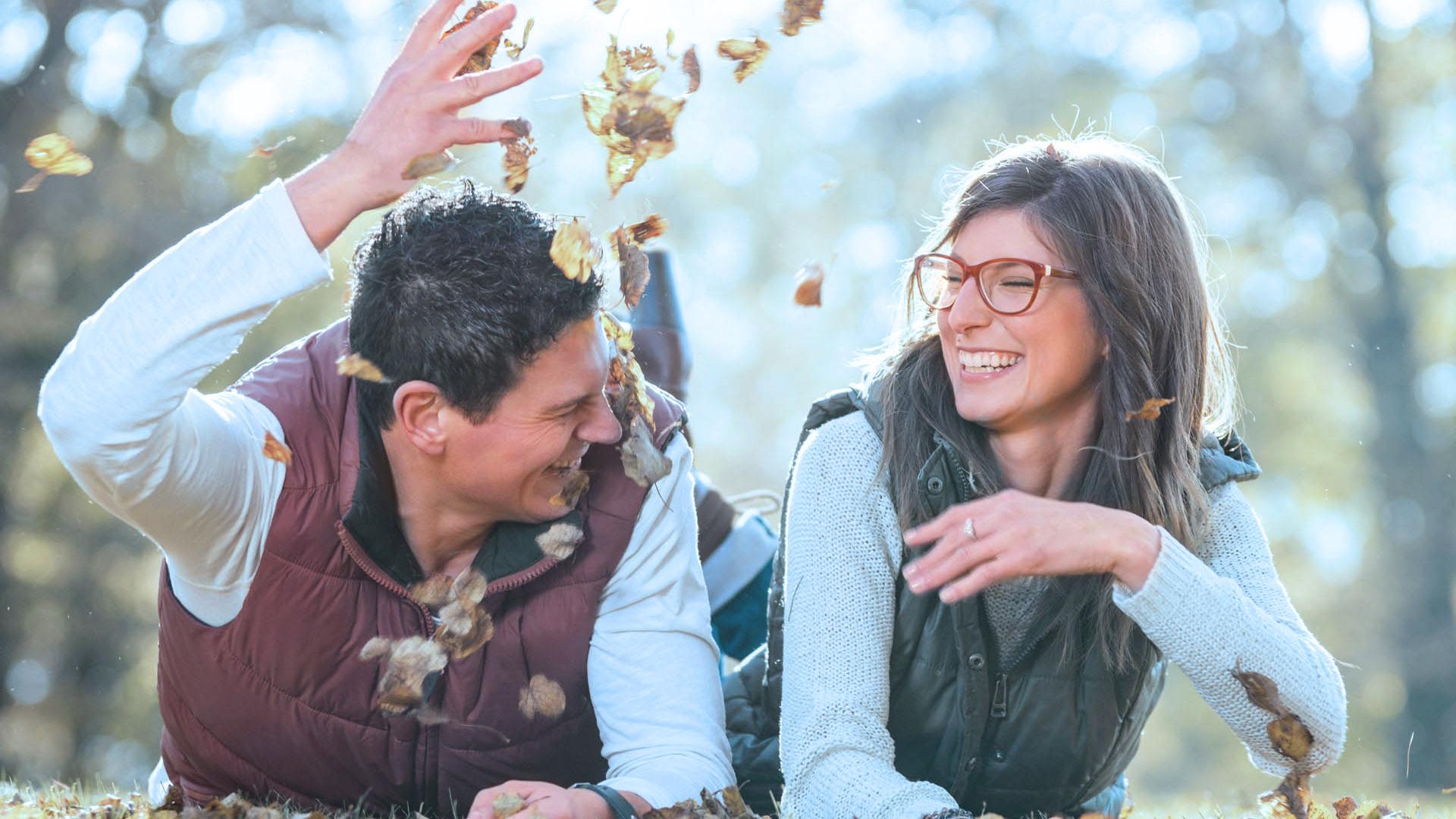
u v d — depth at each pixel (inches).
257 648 100.7
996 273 99.3
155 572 565.3
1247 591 102.7
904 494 102.3
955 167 111.3
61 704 540.1
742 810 96.5
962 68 1137.4
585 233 89.1
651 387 110.1
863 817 91.7
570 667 103.7
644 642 102.9
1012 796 110.4
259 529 96.8
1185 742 927.0
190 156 588.7
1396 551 895.7
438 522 99.2
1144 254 101.2
